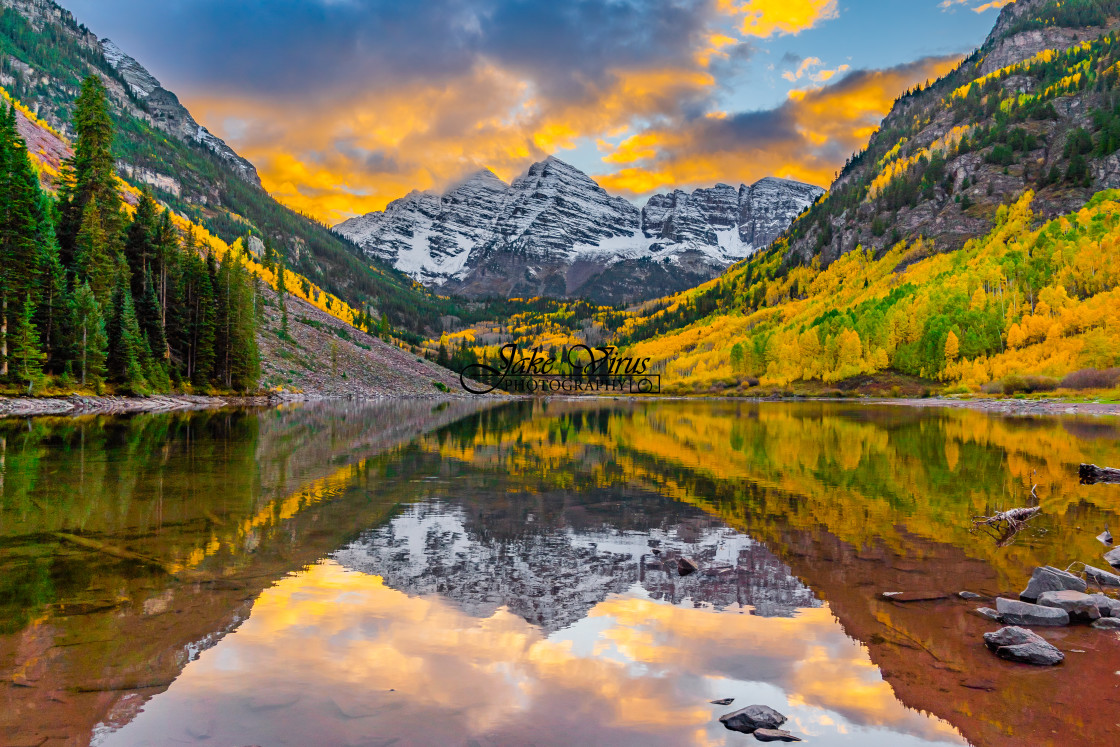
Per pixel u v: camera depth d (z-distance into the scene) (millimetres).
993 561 12203
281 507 16938
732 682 6980
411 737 5590
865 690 6801
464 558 12273
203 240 187625
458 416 68562
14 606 9055
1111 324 93938
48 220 61906
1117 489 20750
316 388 128125
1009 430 45750
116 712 6004
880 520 16047
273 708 6137
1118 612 9289
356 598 9758
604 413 77000
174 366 80500
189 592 9844
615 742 5590
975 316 121625
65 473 22016
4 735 5520
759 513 16875
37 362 55719
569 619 8984
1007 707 6410
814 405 101312
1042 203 188250
